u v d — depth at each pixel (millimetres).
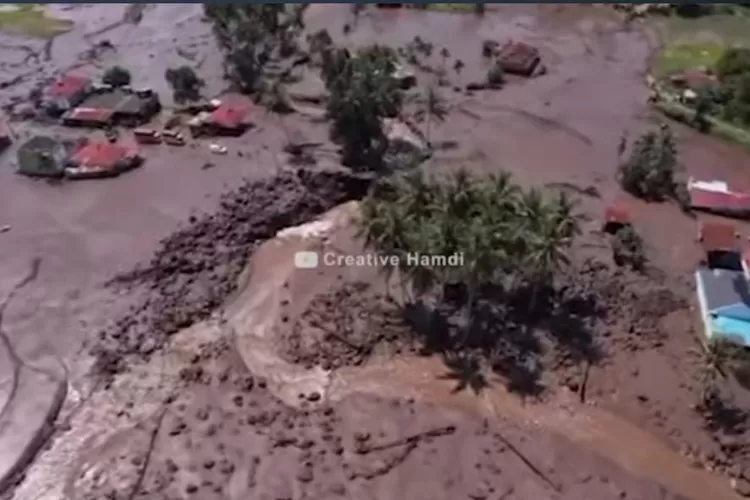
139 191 93625
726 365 70000
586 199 93062
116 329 75812
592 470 63719
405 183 83625
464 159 99438
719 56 129250
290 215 90188
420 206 73688
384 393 70250
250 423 67188
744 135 106625
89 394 69812
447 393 70250
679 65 126062
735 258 82938
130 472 63000
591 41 135625
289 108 110438
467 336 74750
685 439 66375
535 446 65562
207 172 97000
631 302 78750
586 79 121688
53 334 75312
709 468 64375
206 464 63594
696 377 71438
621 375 71688
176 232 86938
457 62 123688
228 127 104000
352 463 63844
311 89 115062
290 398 69688
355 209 92375
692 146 105375
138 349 74000
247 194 92438
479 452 64875
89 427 66938
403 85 114562
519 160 100188
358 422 67375
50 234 87000
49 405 68500
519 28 140000
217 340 75312
